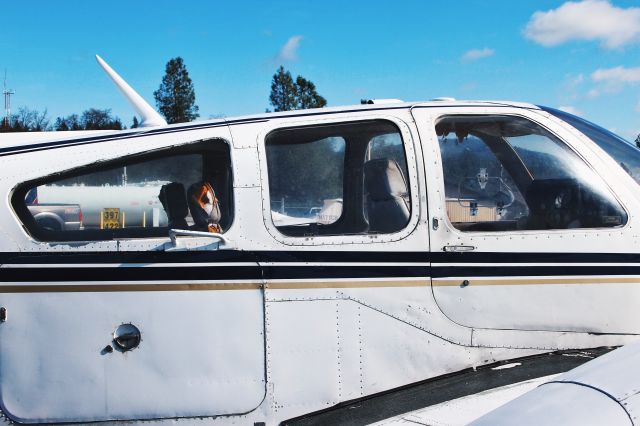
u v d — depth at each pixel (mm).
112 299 2662
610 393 1834
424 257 2842
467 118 3104
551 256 2939
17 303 2656
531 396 1940
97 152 2885
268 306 2699
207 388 2660
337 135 3029
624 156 3250
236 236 2750
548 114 3248
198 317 2672
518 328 2906
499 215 3012
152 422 2648
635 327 2992
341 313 2748
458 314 2852
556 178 3107
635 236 3025
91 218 2820
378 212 2969
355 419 2602
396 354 2789
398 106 3111
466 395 2629
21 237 2715
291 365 2697
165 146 2900
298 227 2887
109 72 3348
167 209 2898
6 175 2789
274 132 2973
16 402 2631
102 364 2646
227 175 2902
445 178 2963
